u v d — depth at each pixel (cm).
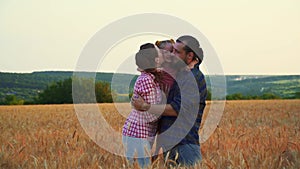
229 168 605
